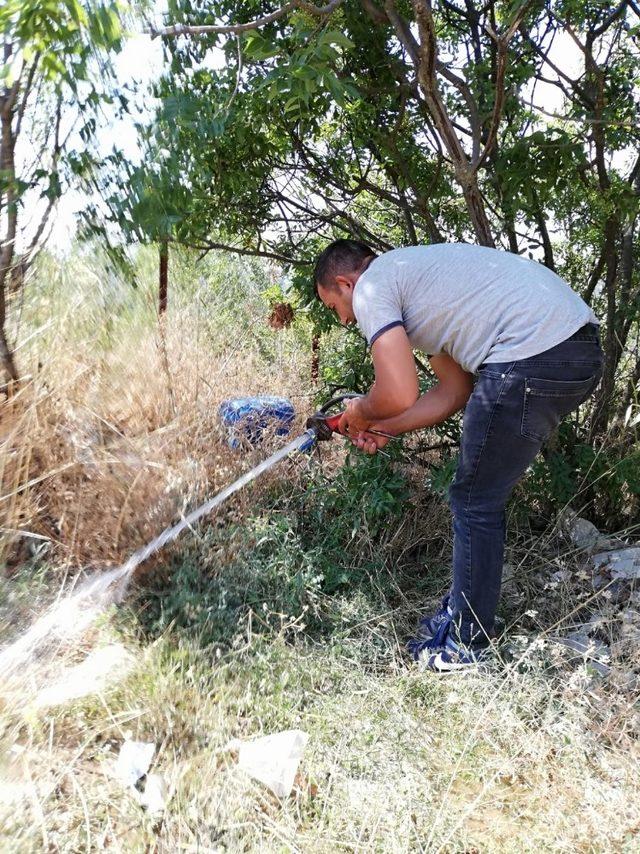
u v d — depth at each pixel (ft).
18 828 5.46
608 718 6.95
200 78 8.36
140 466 8.87
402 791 6.18
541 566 10.08
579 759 6.63
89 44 6.67
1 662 7.03
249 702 6.91
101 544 8.68
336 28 9.49
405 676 7.57
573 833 5.93
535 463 10.52
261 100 9.34
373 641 8.40
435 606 9.41
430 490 10.78
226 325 14.20
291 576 8.96
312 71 7.21
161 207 7.78
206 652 7.61
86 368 9.51
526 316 7.43
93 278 9.44
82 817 5.70
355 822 5.96
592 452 10.80
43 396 8.91
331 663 7.72
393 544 10.15
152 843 5.58
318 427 8.73
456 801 6.31
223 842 5.67
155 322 10.75
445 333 7.75
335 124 11.58
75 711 6.65
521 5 8.45
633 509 11.41
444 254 7.75
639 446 10.66
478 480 7.86
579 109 11.40
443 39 11.39
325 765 6.44
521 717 7.18
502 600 9.43
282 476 10.88
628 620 8.51
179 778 6.00
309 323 14.79
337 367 11.76
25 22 6.19
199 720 6.65
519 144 9.76
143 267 11.02
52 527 8.95
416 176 11.70
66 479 8.98
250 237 12.37
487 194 11.57
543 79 11.04
